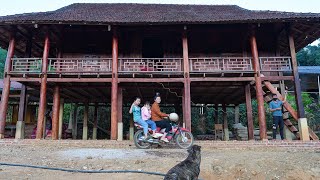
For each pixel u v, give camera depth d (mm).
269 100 12688
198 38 14234
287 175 5973
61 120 16328
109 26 11570
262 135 10859
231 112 24344
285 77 11570
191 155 4480
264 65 12898
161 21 11266
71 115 20688
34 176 5109
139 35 14094
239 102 18562
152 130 8680
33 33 13250
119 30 13461
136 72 11516
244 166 6238
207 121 24250
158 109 8734
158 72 11531
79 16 12227
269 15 12016
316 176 5926
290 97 19812
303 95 21562
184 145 8844
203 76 11812
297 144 9641
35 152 7938
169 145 9266
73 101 17766
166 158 6891
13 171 5461
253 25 11891
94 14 13133
